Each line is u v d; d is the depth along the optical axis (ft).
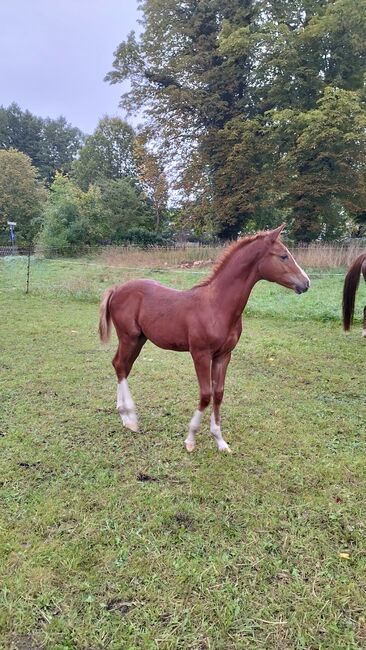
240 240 9.48
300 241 54.75
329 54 51.29
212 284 9.59
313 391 14.20
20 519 7.45
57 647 5.17
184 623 5.51
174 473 9.08
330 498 8.23
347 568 6.50
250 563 6.55
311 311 25.98
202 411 9.83
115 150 100.63
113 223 73.05
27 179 88.28
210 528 7.34
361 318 24.56
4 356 17.54
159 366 16.76
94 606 5.74
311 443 10.49
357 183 50.75
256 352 18.62
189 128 60.13
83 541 6.95
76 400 13.06
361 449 10.23
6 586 6.02
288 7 52.75
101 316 11.74
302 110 51.90
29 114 147.74
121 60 60.03
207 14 55.36
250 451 10.06
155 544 6.92
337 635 5.41
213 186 59.21
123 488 8.48
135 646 5.19
